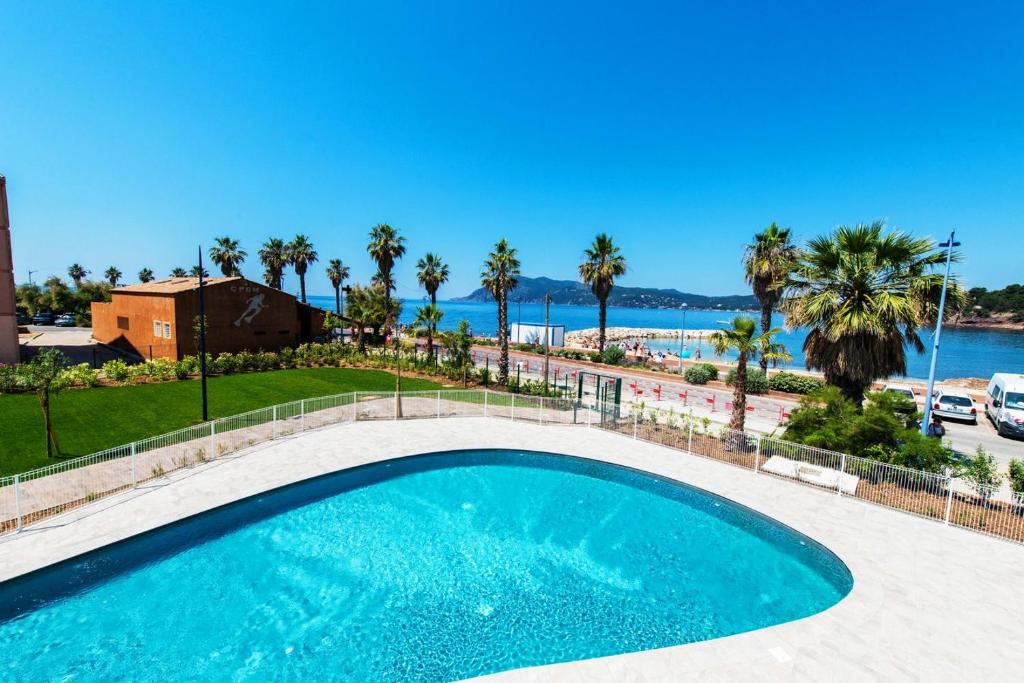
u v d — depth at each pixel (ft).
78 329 184.55
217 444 53.93
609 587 33.96
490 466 54.65
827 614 27.43
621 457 54.70
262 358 106.01
